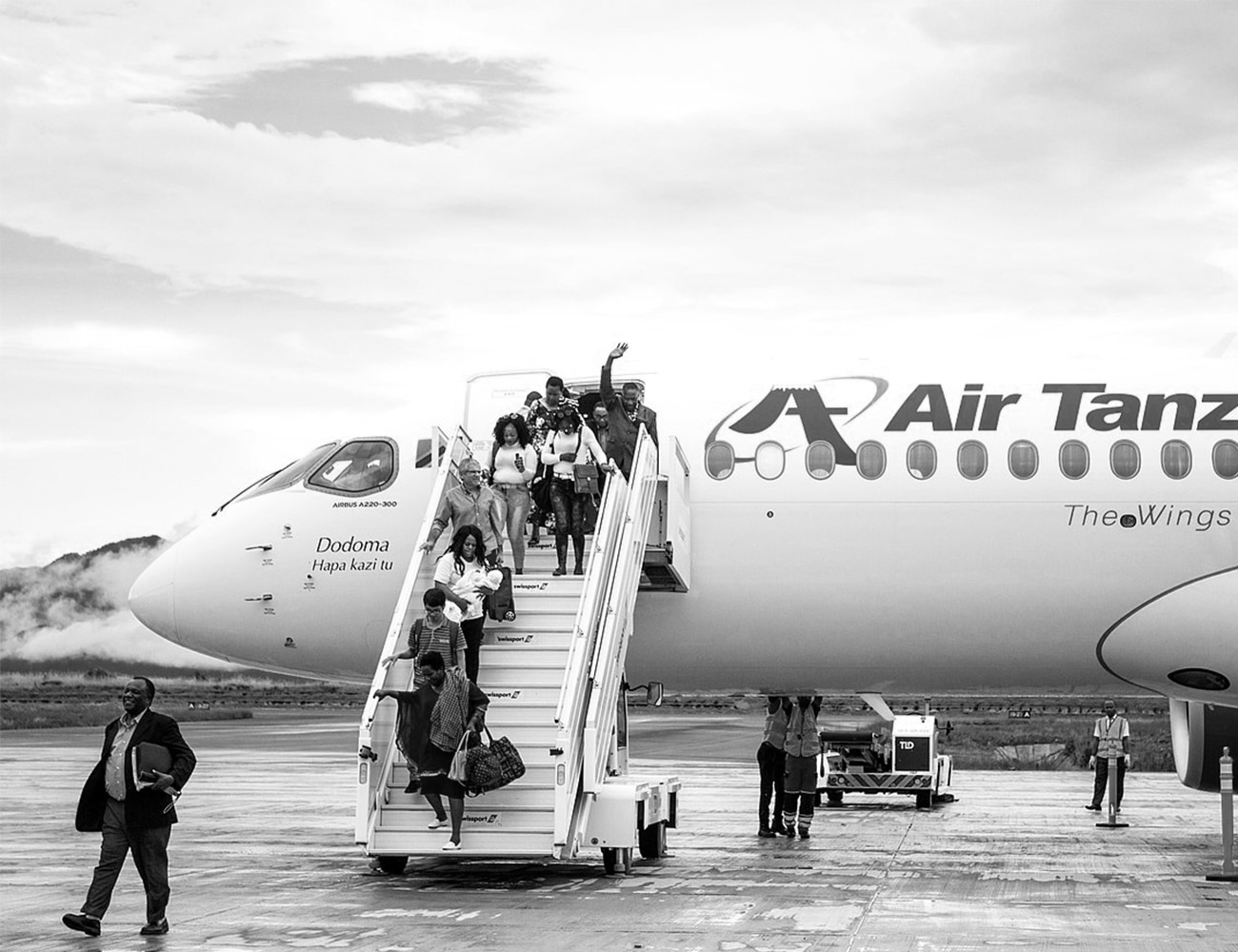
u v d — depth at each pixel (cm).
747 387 1995
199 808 2919
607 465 1788
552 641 1730
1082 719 8444
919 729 3184
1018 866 1886
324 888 1600
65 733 7112
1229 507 1892
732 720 8925
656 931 1295
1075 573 1903
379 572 1972
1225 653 1909
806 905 1474
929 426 1938
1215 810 3067
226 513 2080
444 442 1972
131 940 1261
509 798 1611
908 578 1917
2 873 1819
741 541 1933
